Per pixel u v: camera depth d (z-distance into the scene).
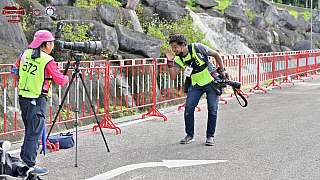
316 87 12.78
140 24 13.91
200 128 6.78
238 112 8.27
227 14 22.11
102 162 4.72
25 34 9.37
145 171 4.33
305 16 41.81
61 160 4.82
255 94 11.41
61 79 4.18
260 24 24.30
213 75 5.58
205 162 4.65
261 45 22.38
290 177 4.04
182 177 4.10
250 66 12.23
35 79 4.10
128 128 6.85
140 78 9.71
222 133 6.27
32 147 4.13
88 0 12.48
